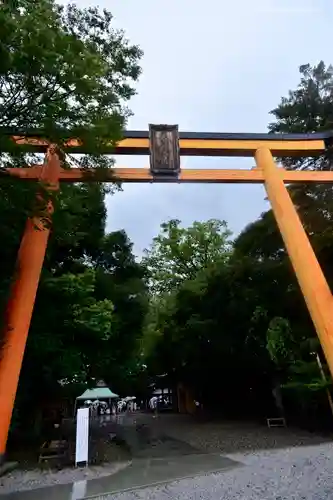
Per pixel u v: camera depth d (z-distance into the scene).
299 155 16.28
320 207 19.25
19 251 11.77
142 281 21.72
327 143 16.22
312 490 8.51
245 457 14.49
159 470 12.30
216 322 24.73
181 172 14.59
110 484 10.29
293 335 19.47
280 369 22.16
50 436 17.88
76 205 14.73
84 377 18.69
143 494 9.13
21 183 9.34
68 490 9.66
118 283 20.53
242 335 24.34
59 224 12.67
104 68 9.64
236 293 23.05
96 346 17.42
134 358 24.77
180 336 29.09
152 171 14.30
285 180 15.03
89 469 12.50
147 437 21.73
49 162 13.07
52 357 15.25
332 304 12.38
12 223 10.66
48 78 8.54
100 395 35.09
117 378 23.91
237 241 23.83
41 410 18.27
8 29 7.41
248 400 30.69
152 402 48.81
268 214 21.11
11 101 8.80
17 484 10.42
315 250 18.73
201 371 31.09
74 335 16.00
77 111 9.59
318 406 21.06
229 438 20.23
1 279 11.96
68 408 29.44
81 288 14.30
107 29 11.50
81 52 8.72
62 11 11.10
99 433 23.52
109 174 12.16
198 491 9.13
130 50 11.62
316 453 14.06
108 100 10.27
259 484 9.52
